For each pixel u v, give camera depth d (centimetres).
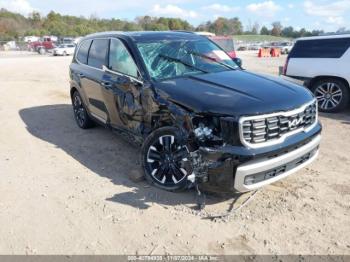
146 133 442
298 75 832
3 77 1483
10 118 782
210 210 376
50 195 414
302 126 384
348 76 751
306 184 431
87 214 372
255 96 370
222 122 344
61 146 584
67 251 316
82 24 10338
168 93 397
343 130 652
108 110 534
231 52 1708
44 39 5653
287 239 328
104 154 540
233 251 313
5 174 474
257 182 353
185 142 371
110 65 529
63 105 916
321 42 793
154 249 317
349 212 370
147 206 385
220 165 344
